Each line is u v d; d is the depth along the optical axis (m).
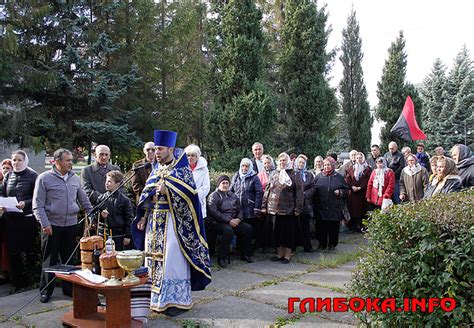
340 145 31.77
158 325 4.60
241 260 7.60
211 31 13.06
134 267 4.10
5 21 13.87
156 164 5.47
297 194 7.36
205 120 13.27
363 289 3.78
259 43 12.88
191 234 4.88
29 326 4.61
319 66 16.34
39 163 14.95
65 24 14.52
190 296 4.92
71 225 5.53
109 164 6.30
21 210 5.91
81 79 14.88
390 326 3.59
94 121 14.57
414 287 3.41
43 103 14.89
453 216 3.32
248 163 7.82
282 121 20.09
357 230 10.31
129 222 5.82
